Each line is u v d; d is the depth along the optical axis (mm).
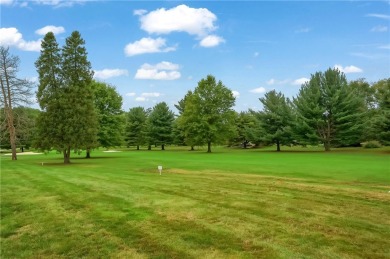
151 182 15180
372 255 6098
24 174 20516
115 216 8977
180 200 10852
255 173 20562
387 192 12312
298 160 32188
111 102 53125
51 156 55500
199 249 6504
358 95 64375
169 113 82938
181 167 26391
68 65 39156
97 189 13289
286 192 12258
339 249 6383
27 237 7441
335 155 41219
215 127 61750
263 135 63906
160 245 6766
